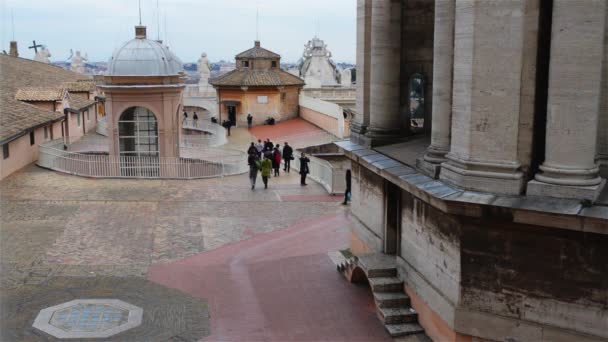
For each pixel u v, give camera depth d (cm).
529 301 1210
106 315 1612
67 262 2016
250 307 1683
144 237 2328
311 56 8606
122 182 3331
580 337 1161
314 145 4772
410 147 1781
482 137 1250
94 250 2152
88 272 1928
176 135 3738
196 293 1780
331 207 2877
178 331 1533
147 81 3641
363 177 1895
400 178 1478
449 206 1241
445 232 1347
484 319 1260
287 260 2069
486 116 1241
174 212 2719
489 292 1255
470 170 1271
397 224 1664
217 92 6475
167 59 3725
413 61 1894
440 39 1445
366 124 1962
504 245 1226
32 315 1597
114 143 3691
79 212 2662
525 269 1207
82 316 1600
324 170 3369
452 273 1319
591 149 1165
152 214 2670
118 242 2253
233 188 3278
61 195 2967
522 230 1197
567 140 1162
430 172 1445
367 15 1911
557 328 1185
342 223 2569
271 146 3803
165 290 1798
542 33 1209
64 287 1797
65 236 2303
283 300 1728
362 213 1922
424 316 1473
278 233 2428
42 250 2128
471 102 1254
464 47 1266
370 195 1836
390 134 1884
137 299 1725
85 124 5297
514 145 1221
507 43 1207
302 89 6819
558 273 1172
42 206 2748
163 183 3347
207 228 2478
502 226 1220
